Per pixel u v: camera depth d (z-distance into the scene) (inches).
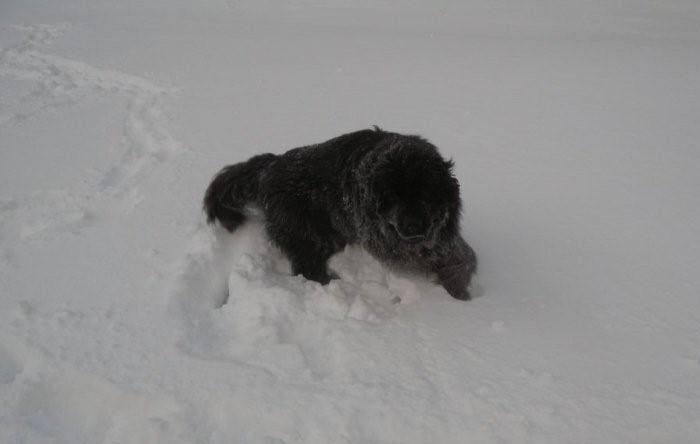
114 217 186.2
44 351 125.7
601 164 212.2
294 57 377.1
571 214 180.9
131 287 148.3
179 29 485.4
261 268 160.6
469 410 110.8
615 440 104.6
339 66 352.8
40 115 268.8
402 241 142.6
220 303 155.6
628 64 351.6
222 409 113.3
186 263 155.3
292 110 271.9
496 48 405.1
